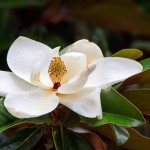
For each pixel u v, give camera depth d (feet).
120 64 3.09
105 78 3.06
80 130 3.09
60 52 3.18
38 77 3.02
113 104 3.02
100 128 3.12
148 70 3.13
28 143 3.06
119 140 2.97
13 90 3.02
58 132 3.03
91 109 2.88
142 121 2.94
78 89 2.93
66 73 3.09
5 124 3.01
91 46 3.11
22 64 3.09
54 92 3.01
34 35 3.69
